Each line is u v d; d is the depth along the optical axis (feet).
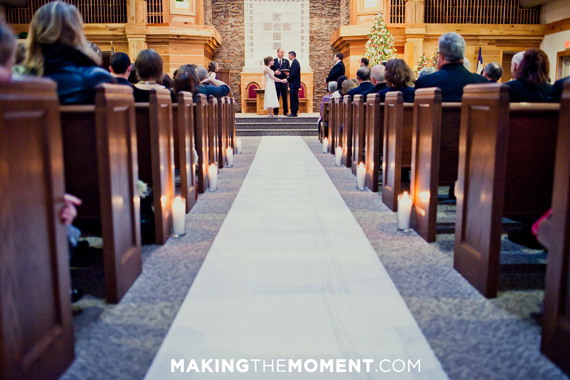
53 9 8.33
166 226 10.97
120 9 44.52
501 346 6.48
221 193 15.98
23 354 5.11
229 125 24.49
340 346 6.45
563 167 5.99
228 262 9.60
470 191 8.55
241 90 48.57
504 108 7.45
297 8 50.67
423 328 6.94
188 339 6.64
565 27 43.29
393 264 9.45
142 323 7.13
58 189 5.85
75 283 8.52
